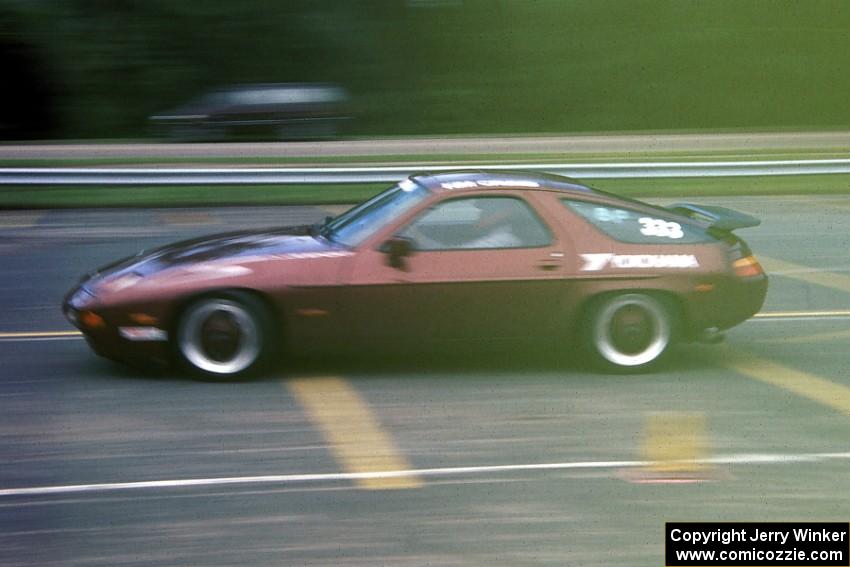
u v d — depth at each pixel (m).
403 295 6.46
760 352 7.35
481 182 6.81
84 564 3.97
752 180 17.53
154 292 6.34
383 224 6.61
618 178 16.98
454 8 39.78
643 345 6.74
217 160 19.97
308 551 4.09
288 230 7.20
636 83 41.06
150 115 38.09
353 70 39.34
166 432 5.52
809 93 41.38
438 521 4.38
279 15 38.50
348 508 4.51
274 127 29.39
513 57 40.59
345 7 39.28
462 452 5.24
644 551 4.12
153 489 4.72
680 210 7.35
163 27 37.91
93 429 5.56
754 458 5.16
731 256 6.84
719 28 41.12
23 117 37.53
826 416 5.85
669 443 5.38
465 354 7.02
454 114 40.03
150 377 6.58
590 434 5.53
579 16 40.62
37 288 9.60
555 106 40.69
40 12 37.22
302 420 5.73
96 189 15.96
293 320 6.42
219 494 4.67
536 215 6.70
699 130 36.50
